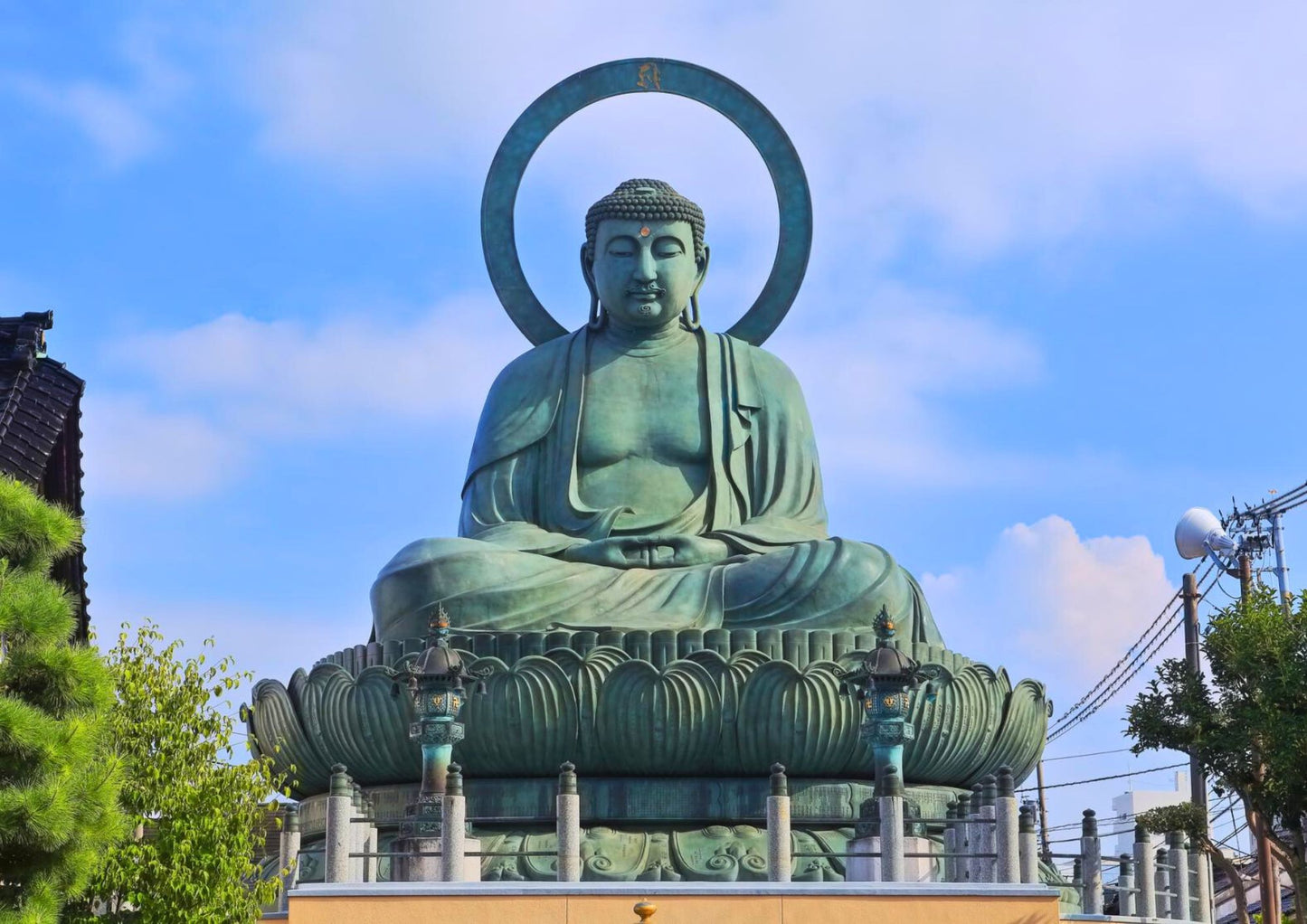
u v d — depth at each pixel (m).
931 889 20.25
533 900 20.11
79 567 25.98
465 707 24.20
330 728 25.17
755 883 20.23
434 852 21.75
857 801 24.45
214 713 20.86
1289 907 41.88
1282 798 26.31
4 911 15.81
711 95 31.78
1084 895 23.14
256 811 20.30
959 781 26.02
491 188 31.86
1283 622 26.30
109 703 17.28
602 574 26.50
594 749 24.28
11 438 23.70
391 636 26.38
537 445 29.27
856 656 24.73
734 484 29.03
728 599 26.17
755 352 30.45
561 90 31.77
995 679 25.77
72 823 15.98
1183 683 27.50
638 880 23.08
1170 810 27.86
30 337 24.53
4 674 16.44
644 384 29.61
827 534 29.05
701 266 30.56
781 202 31.88
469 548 26.41
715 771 24.56
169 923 19.39
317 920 19.98
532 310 31.73
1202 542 35.34
